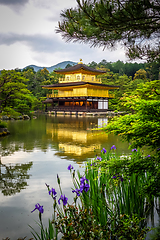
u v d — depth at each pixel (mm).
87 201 4008
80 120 34906
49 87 61531
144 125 3404
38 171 7496
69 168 3674
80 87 55688
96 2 3045
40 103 69938
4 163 8594
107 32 3404
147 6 2959
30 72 103562
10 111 19547
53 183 6328
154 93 4281
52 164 8367
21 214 4625
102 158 5508
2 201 5230
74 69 58469
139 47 4180
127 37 3598
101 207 3729
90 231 2830
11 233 3949
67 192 5648
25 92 20312
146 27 3344
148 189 3666
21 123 29406
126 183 4531
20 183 6375
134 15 3037
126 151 10555
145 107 3484
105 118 40156
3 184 6324
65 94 62219
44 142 13570
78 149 11320
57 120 35500
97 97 58344
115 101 62031
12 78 19812
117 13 3039
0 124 18891
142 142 3812
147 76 95438
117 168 4082
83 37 3529
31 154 10164
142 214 4324
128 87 72500
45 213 4648
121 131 3721
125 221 3326
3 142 13602
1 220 4391
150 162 3811
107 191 4699
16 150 11109
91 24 3188
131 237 3025
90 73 61031
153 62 4441
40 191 5785
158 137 3480
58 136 16328
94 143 13156
